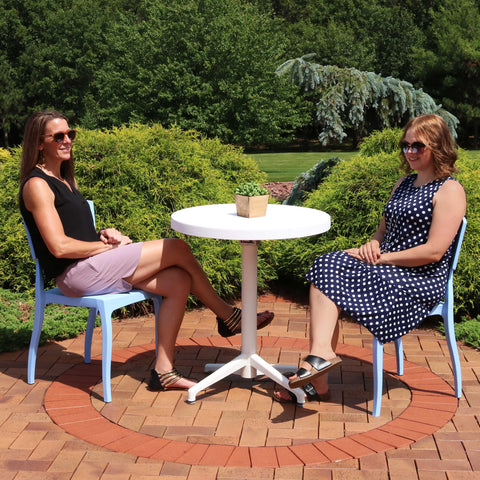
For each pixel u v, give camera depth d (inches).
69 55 1688.0
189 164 219.3
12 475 103.6
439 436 118.0
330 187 220.2
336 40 1424.7
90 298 133.6
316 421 125.0
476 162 219.6
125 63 1262.3
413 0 1696.6
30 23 1755.7
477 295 194.7
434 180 130.0
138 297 138.3
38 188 131.0
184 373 151.9
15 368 156.2
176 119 1216.2
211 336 182.2
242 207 137.6
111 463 107.7
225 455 110.6
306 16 1712.6
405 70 1480.1
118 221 205.6
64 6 1784.0
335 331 130.3
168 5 1305.4
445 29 1419.8
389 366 156.7
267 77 1254.9
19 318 194.5
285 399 134.4
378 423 123.8
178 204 213.3
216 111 1209.4
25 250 214.2
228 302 221.3
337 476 103.2
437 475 103.4
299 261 219.0
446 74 1378.0
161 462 108.3
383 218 142.2
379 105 277.1
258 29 1328.7
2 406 133.1
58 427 122.7
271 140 1286.9
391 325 123.5
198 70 1269.7
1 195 222.8
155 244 137.4
